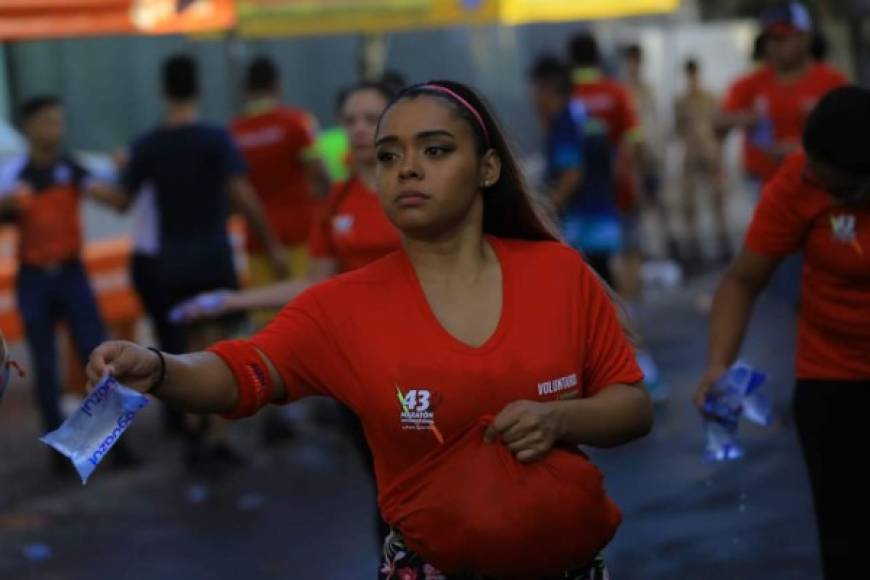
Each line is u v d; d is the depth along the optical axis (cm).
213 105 4191
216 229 2383
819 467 1247
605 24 5622
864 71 3900
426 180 866
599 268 2620
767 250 1228
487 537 830
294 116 2603
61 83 3928
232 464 2395
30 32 2441
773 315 3419
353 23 2698
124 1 2495
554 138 2520
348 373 864
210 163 2364
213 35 3231
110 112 4009
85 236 3091
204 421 2394
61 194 2350
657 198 4494
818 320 1235
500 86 4812
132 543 1975
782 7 2330
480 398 850
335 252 1480
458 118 877
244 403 850
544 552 841
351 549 1884
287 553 1883
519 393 853
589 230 2591
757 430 2325
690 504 1936
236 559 1870
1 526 2083
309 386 873
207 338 2364
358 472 2319
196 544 1952
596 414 859
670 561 1703
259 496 2194
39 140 2334
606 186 2609
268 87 2619
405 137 873
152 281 2456
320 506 2117
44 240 2345
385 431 859
